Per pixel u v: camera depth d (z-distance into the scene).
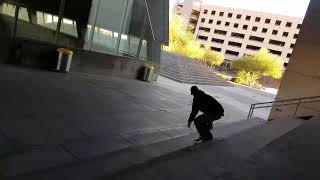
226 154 6.66
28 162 5.42
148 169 5.13
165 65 31.38
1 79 9.95
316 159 6.66
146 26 19.77
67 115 8.55
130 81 18.02
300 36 13.09
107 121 9.08
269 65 54.12
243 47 103.50
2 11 11.62
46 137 6.75
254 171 5.56
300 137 8.37
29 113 7.83
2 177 4.64
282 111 13.51
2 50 11.79
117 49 17.78
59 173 5.12
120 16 17.39
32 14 12.70
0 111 7.38
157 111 12.28
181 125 11.09
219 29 107.69
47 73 12.88
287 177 5.45
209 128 7.75
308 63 12.88
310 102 12.70
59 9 13.78
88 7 15.12
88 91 12.05
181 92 19.94
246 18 103.00
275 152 6.85
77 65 15.05
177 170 5.29
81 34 15.17
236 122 12.52
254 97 30.86
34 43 12.84
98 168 5.66
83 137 7.36
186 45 58.97
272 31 99.19
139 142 7.98
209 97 7.66
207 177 5.15
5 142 5.96
